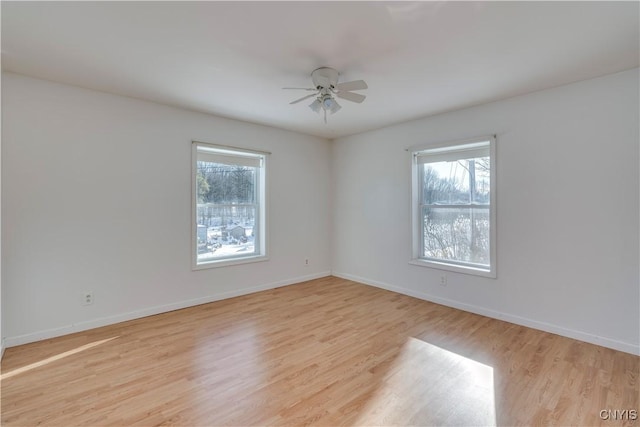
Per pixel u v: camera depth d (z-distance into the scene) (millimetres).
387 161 4570
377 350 2684
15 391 2084
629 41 2180
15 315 2748
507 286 3330
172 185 3674
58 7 1811
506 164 3314
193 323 3289
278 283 4762
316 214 5289
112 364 2439
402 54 2385
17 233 2756
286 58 2451
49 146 2908
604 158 2715
